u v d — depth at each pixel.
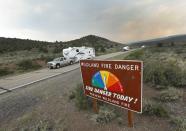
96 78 5.65
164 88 7.77
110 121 5.29
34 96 9.80
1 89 13.11
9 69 25.53
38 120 6.14
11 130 5.67
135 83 4.23
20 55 60.03
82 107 6.56
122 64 4.52
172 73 8.46
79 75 15.49
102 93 5.50
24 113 7.20
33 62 30.62
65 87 10.95
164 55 19.12
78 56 32.59
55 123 5.71
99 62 5.38
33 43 106.38
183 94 6.97
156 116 5.32
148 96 7.03
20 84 14.50
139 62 4.04
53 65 25.75
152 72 8.95
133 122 5.08
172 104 6.11
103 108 6.05
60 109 6.98
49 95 9.54
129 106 4.54
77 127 5.23
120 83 4.70
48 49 73.62
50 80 14.86
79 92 7.41
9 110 7.82
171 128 4.56
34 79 16.56
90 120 5.54
